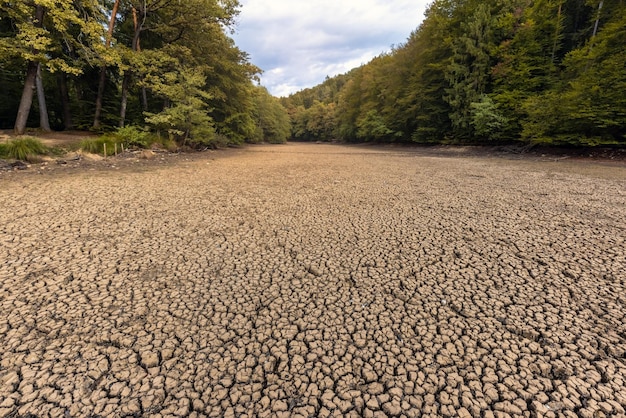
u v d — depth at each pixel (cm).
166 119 1264
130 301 208
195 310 199
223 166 961
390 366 153
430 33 2058
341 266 267
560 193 546
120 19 1535
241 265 267
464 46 1758
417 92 2095
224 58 1844
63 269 250
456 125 1819
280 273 253
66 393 134
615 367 152
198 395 135
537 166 939
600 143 1042
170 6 1366
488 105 1530
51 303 202
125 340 169
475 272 254
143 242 313
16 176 644
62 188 540
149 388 138
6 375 143
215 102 1962
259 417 125
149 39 1617
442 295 220
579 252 291
